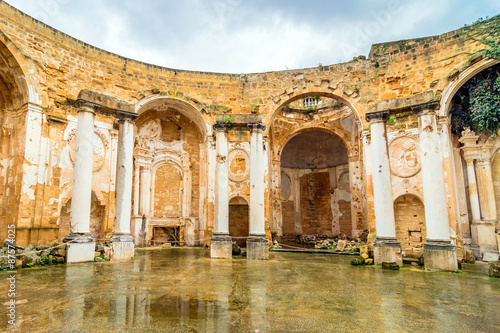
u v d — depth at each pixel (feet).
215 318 16.35
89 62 51.78
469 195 52.11
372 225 52.29
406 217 51.80
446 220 35.06
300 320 16.22
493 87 46.16
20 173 42.60
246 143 59.88
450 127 50.16
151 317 16.40
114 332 14.24
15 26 42.91
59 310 17.39
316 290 23.40
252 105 60.13
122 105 41.52
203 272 31.04
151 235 64.13
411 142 48.44
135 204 62.85
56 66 47.50
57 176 46.47
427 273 32.14
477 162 51.75
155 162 67.26
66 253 35.32
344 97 56.95
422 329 15.16
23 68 42.98
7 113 45.37
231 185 59.06
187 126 70.74
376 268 35.37
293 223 90.43
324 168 92.38
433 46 50.49
